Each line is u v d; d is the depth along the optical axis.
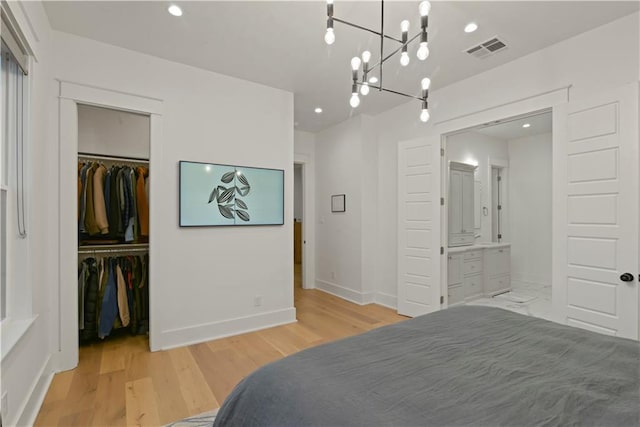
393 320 3.88
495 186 6.24
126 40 2.69
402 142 4.13
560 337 1.52
